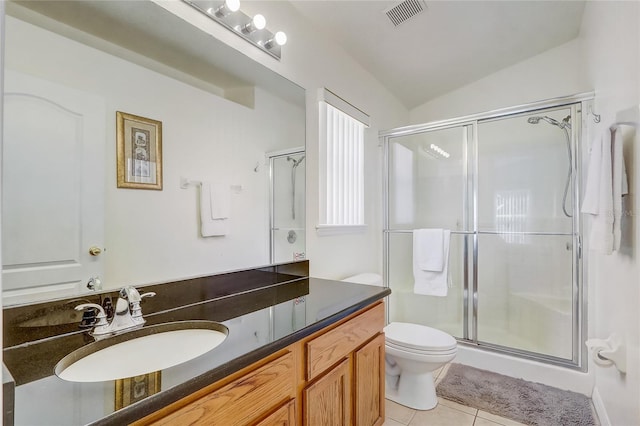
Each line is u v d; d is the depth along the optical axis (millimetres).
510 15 2217
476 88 3141
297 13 1911
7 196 878
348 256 2414
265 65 1690
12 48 891
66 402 616
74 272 999
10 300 873
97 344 903
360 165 2590
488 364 2357
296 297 1448
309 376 1086
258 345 892
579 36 2537
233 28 1513
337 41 2264
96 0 1076
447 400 1950
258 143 1656
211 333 1065
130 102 1157
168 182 1272
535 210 2424
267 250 1702
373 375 1500
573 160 2230
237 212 1548
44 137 946
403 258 2879
